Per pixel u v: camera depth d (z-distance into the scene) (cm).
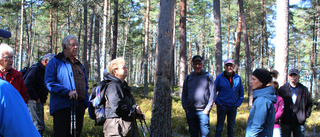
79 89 366
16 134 133
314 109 1380
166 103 521
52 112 348
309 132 844
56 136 342
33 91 434
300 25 3031
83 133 605
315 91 3123
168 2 523
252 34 3491
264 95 318
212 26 3881
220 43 1533
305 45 3631
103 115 325
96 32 2544
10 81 350
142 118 355
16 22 3919
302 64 5512
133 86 2508
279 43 654
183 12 1652
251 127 317
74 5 1487
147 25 2166
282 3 654
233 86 586
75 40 367
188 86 554
